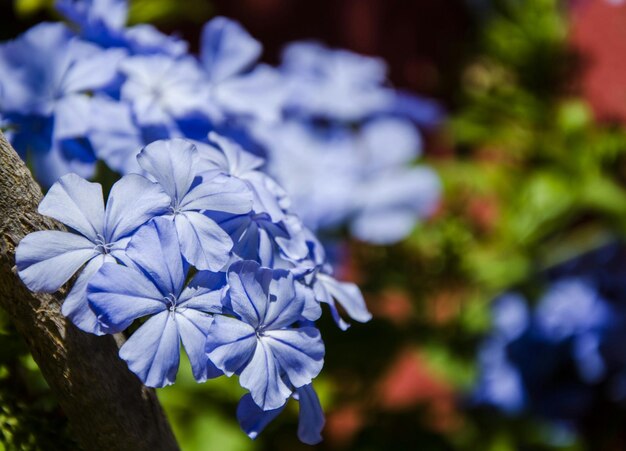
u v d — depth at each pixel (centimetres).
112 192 29
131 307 29
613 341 62
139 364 29
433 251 58
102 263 29
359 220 57
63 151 35
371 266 59
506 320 62
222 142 34
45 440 34
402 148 59
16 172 29
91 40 38
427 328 58
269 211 31
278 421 53
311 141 57
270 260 31
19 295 29
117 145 35
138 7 47
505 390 61
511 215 61
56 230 30
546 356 62
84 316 28
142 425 30
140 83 37
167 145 30
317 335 30
